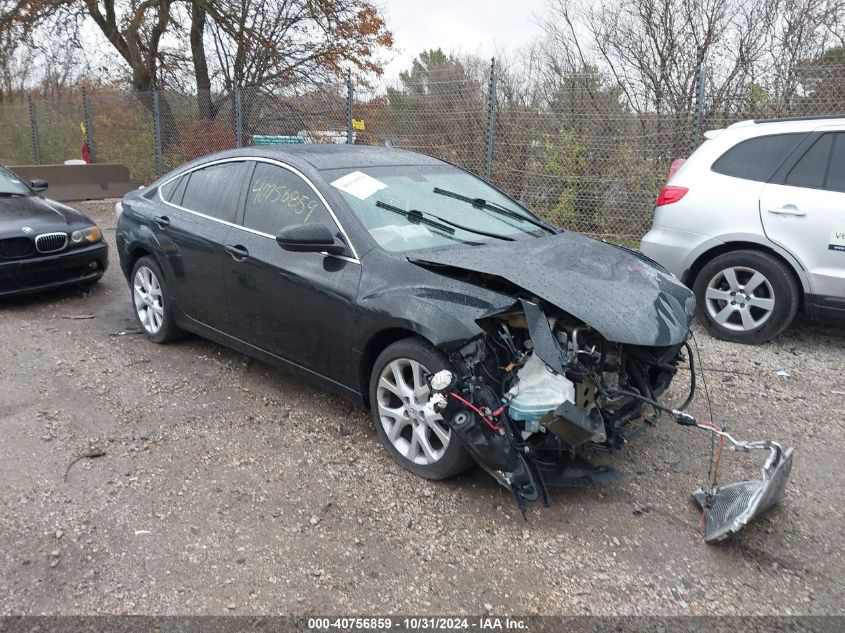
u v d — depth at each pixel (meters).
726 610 2.78
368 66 18.33
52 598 2.77
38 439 4.01
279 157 4.57
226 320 4.77
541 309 3.34
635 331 3.29
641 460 3.93
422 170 4.84
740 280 5.92
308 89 12.86
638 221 8.99
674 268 6.12
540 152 9.55
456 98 10.13
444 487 3.60
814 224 5.42
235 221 4.67
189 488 3.54
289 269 4.14
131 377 4.94
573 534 3.24
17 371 5.01
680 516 3.41
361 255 3.88
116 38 18.28
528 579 2.94
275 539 3.16
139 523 3.25
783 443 4.17
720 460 3.95
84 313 6.53
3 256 6.23
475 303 3.36
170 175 5.57
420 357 3.48
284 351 4.36
